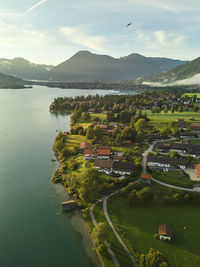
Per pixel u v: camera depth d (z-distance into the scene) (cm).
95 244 7362
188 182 10094
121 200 9369
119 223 8194
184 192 9344
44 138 18925
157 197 9294
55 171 12256
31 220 8606
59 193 10444
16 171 12625
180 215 8481
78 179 10581
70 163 12975
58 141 15738
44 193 10444
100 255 6894
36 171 12662
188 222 8094
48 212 9094
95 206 9144
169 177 10625
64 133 19475
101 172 11444
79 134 18738
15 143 17462
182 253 6806
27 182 11438
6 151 15675
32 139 18600
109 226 8056
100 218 8500
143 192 9181
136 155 13475
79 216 8800
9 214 8938
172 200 9106
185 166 11544
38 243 7506
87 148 14888
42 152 15612
